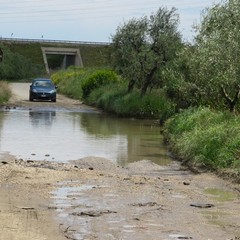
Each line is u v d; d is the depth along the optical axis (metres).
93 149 19.16
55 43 105.06
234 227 9.60
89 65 98.81
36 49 103.25
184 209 10.82
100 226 9.48
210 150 15.84
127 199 11.53
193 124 19.84
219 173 14.52
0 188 12.26
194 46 25.16
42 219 9.83
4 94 39.94
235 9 18.27
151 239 8.81
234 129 16.53
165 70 31.25
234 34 17.81
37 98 43.12
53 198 11.49
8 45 102.94
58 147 19.34
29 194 11.78
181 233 9.18
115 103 35.16
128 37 36.47
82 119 30.81
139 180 13.73
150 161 16.89
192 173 15.13
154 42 35.66
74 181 13.34
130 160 17.12
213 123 18.94
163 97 32.81
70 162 16.28
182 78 25.31
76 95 50.00
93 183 13.17
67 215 10.16
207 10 21.88
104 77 44.44
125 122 29.77
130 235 9.00
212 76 19.92
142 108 32.56
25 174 13.95
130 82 36.97
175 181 13.79
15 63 86.38
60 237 8.83
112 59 37.78
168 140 20.92
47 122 28.17
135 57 35.72
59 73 76.19
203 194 12.27
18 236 8.78
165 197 11.84
